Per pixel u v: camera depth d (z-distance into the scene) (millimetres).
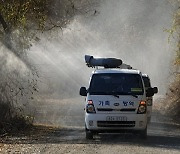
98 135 26156
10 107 29344
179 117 41156
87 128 23781
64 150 20266
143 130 23594
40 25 30672
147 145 21797
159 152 19609
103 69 25594
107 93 23891
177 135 26875
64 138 24969
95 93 24016
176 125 34031
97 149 20438
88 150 20172
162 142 23109
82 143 22625
